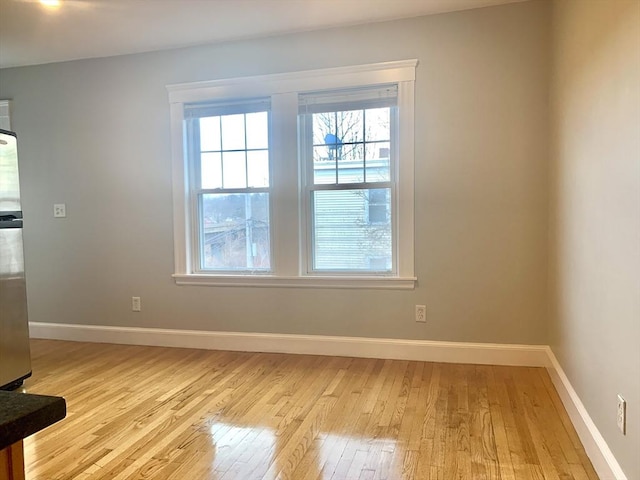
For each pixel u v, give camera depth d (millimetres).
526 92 3105
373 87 3357
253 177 3701
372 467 1982
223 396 2777
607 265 1817
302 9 3057
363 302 3473
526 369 3150
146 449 2164
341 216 3543
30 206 4164
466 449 2115
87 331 4074
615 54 1703
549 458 2031
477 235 3240
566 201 2570
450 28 3191
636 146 1502
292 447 2162
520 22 3084
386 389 2840
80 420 2475
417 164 3301
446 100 3227
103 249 4012
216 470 1980
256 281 3658
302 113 3500
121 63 3854
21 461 761
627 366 1595
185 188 3783
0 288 2895
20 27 3256
